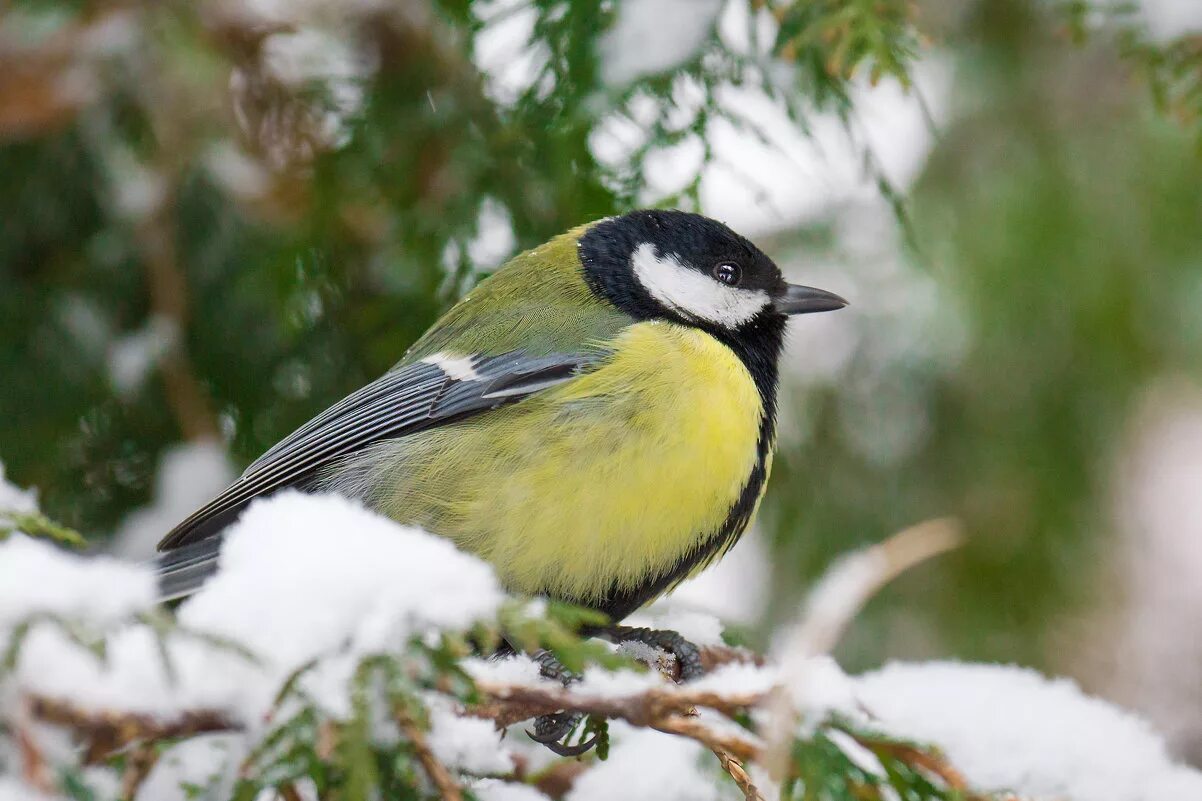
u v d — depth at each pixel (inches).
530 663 256.5
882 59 284.8
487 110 354.9
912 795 206.7
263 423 369.4
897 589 409.1
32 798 155.5
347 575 193.6
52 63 342.6
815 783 192.1
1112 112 416.2
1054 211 412.5
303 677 183.8
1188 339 410.6
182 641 178.9
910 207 417.7
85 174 354.9
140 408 360.2
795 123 321.7
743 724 226.7
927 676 249.1
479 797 209.0
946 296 414.0
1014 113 418.9
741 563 423.5
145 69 349.1
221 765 195.6
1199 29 312.8
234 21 362.6
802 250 417.4
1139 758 228.8
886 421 414.0
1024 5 407.8
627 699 192.4
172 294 353.1
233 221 363.6
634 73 314.8
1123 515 436.1
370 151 356.2
